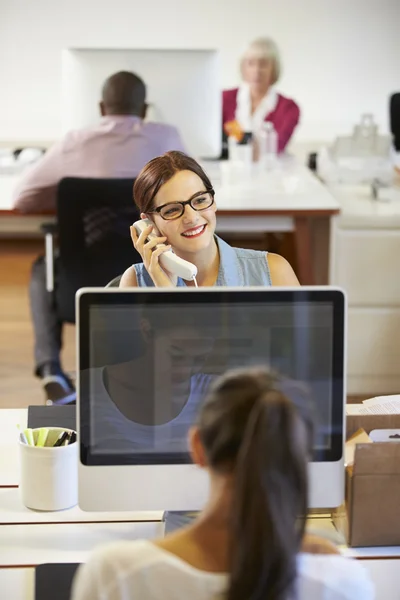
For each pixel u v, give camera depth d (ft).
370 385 14.93
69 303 12.89
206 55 14.98
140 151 13.52
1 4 22.57
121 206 12.25
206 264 7.91
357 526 6.01
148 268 7.71
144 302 5.75
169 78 14.96
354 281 14.52
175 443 5.92
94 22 22.88
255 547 3.77
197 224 7.68
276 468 3.80
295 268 14.84
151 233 7.87
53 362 14.23
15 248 23.06
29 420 7.43
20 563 5.90
